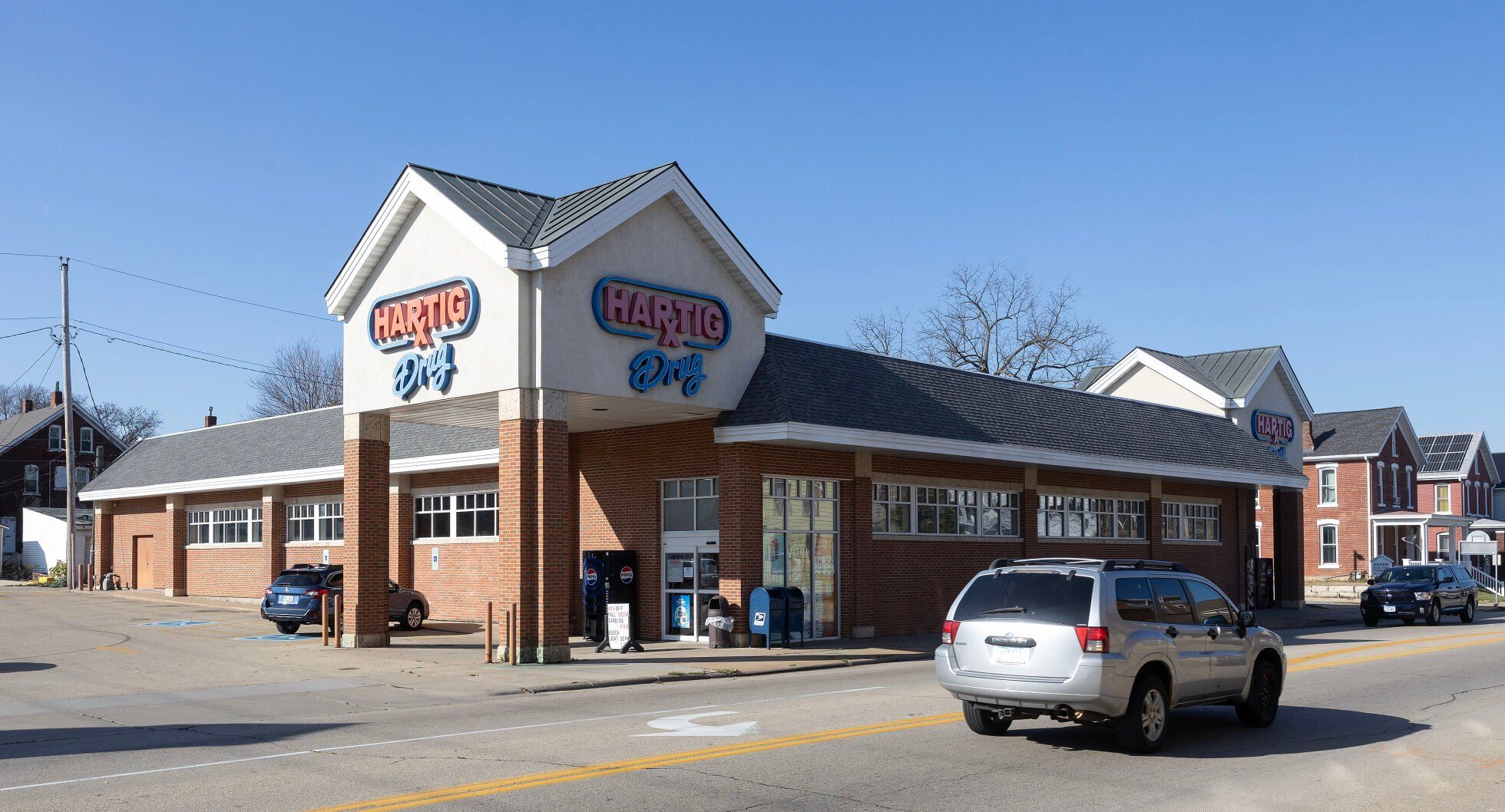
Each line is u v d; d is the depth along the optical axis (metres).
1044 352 66.75
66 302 52.72
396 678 19.59
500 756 11.77
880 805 9.56
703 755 11.76
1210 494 41.91
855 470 27.95
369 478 25.39
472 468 32.53
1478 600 55.50
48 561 67.81
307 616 27.69
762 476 25.69
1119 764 11.38
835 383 26.94
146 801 9.66
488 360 22.41
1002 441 29.91
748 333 25.80
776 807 9.49
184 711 15.97
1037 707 11.80
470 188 24.05
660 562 26.92
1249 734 13.41
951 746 12.32
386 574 25.64
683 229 24.61
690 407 24.56
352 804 9.53
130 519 50.12
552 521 21.86
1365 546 60.78
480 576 32.28
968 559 31.22
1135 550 37.41
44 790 10.15
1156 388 47.22
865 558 28.00
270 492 40.59
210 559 44.44
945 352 67.56
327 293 25.50
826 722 14.06
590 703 16.64
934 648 25.89
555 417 21.91
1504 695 16.97
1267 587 44.50
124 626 30.67
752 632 25.08
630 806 9.48
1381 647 26.06
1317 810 9.48
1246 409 45.31
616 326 23.02
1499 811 9.51
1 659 22.72
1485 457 74.62
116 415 106.81
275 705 16.61
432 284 23.52
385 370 24.67
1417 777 10.86
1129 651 11.75
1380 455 62.03
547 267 21.70
